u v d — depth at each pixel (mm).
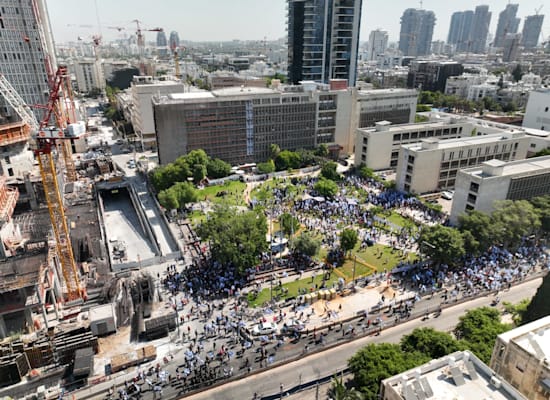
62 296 98500
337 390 58594
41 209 138500
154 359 78688
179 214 147250
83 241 121500
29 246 105625
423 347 69875
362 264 113188
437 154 162250
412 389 48781
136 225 153750
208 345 82188
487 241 111062
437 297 97500
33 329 84562
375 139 187125
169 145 185750
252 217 115000
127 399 69250
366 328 87312
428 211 147000
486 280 102500
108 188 177875
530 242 124062
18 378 73375
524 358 55625
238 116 193125
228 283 102250
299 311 92750
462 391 49438
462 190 131875
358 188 171125
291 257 116000
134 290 96812
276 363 77500
